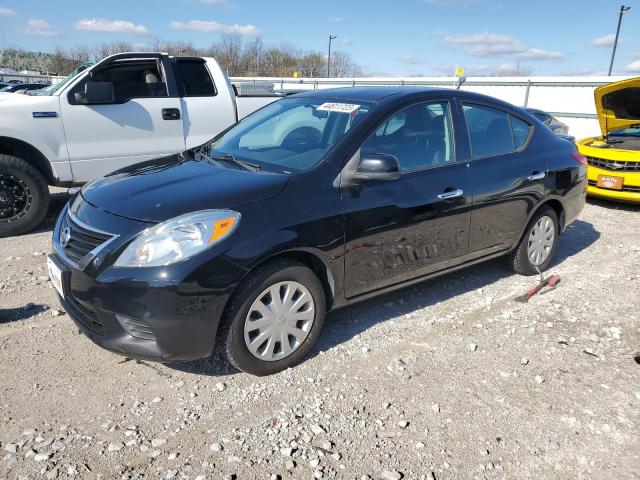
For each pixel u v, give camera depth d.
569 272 5.16
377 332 3.81
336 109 3.88
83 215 3.16
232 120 7.08
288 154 3.63
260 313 3.08
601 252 5.82
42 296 4.25
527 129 4.75
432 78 19.52
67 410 2.86
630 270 5.23
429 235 3.85
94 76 6.23
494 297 4.48
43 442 2.60
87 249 2.96
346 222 3.33
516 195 4.43
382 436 2.73
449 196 3.89
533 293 4.54
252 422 2.80
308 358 3.43
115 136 6.27
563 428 2.84
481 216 4.20
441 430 2.79
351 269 3.44
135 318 2.79
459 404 3.01
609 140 8.67
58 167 5.98
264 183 3.18
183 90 6.75
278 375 3.23
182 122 6.70
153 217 2.88
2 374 3.16
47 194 5.95
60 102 5.93
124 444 2.61
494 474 2.50
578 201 5.16
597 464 2.60
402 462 2.55
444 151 4.02
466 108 4.25
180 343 2.84
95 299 2.85
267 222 3.02
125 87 6.47
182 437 2.68
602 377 3.33
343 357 3.46
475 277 4.92
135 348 2.86
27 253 5.27
